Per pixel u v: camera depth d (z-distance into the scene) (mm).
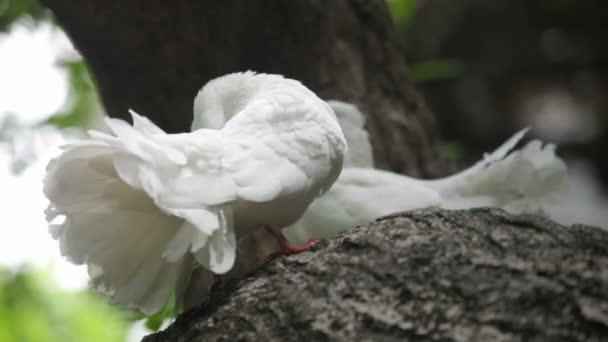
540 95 19766
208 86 6898
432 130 10594
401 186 8195
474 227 5285
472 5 19141
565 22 19250
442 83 19562
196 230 5012
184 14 8500
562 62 19469
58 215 5129
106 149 4906
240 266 7184
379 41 10055
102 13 8445
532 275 4781
